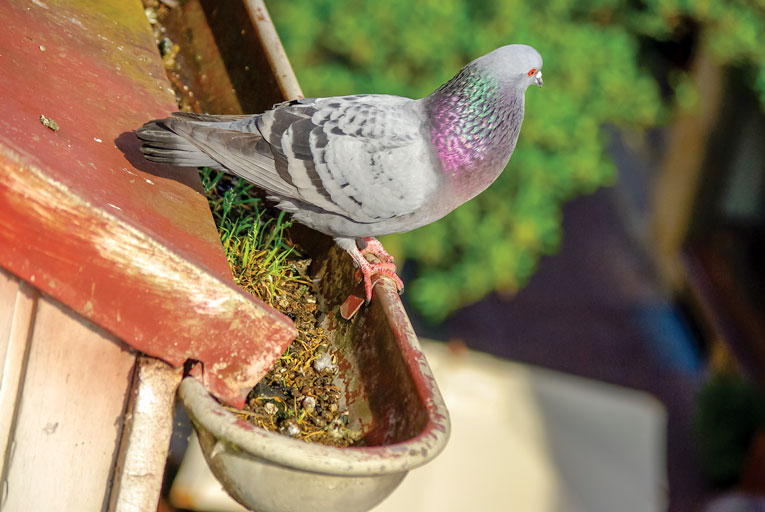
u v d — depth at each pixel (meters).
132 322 1.80
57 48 2.53
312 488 1.75
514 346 9.73
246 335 1.87
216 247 2.16
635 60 8.27
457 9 6.99
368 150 2.59
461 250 8.06
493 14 7.13
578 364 9.60
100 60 2.65
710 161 9.51
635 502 4.41
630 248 11.20
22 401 1.98
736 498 6.48
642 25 7.81
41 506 2.06
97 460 2.01
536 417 4.71
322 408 2.33
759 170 9.28
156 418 1.92
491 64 2.64
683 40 9.12
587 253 11.06
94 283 1.77
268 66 3.18
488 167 2.73
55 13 2.71
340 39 7.04
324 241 2.83
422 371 2.08
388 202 2.62
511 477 4.34
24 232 1.72
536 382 4.93
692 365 9.68
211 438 1.76
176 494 3.97
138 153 2.35
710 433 7.83
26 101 2.15
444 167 2.66
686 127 9.80
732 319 9.22
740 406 7.76
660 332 10.10
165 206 2.19
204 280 1.80
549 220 7.50
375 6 6.88
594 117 7.42
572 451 4.56
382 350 2.30
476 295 7.91
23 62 2.34
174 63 3.49
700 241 10.01
